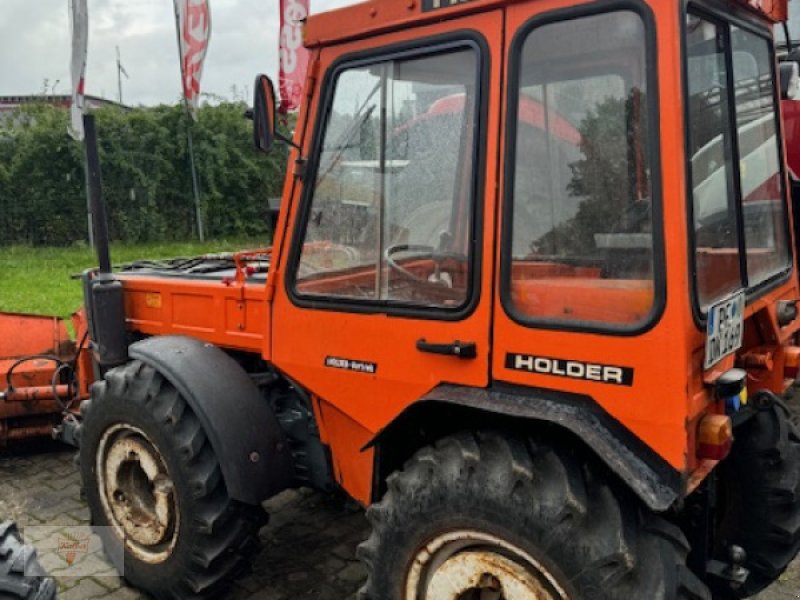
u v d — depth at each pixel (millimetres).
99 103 19125
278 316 2887
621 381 2082
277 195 19094
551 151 2215
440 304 2439
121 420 3229
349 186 2670
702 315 2082
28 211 17234
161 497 3150
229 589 3389
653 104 2006
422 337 2471
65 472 4727
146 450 3199
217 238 18688
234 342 3418
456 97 2398
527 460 2160
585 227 2172
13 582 2355
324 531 3912
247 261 3785
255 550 3164
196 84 7039
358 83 2629
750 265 2676
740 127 2594
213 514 2980
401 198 2541
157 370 3094
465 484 2213
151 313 3812
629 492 2145
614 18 2092
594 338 2119
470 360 2365
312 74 2734
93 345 4012
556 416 2104
